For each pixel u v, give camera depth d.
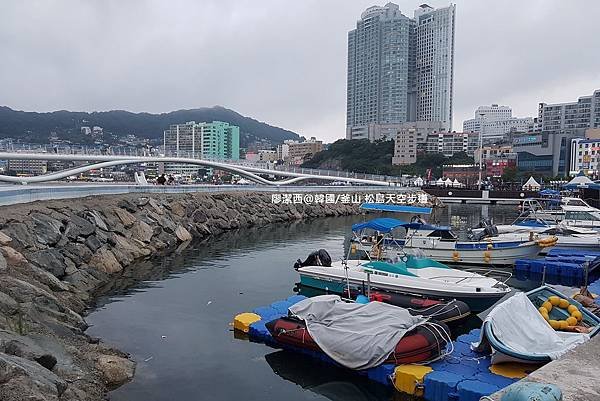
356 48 195.38
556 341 11.09
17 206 21.64
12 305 11.16
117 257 23.80
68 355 10.42
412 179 98.69
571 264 23.83
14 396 6.93
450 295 16.80
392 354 11.34
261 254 29.02
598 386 5.81
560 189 67.94
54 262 18.03
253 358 12.89
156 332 14.66
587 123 144.88
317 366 12.45
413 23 185.00
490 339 10.83
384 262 19.11
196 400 10.54
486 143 170.00
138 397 10.37
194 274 22.91
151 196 36.41
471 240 27.42
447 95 180.62
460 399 10.08
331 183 85.81
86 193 30.39
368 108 191.88
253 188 56.19
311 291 19.98
